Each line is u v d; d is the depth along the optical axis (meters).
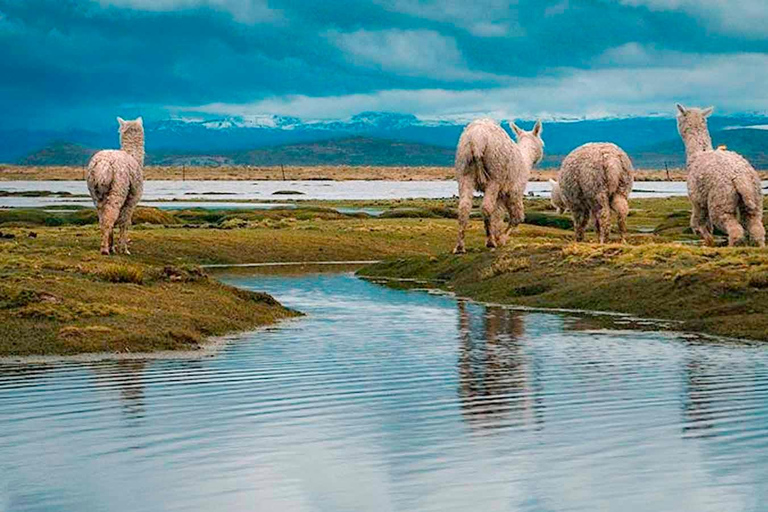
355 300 32.75
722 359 20.28
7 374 18.92
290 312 28.80
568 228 63.84
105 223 35.28
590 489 11.68
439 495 11.59
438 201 118.06
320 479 12.21
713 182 31.28
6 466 12.79
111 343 21.77
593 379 18.27
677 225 61.09
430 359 20.75
